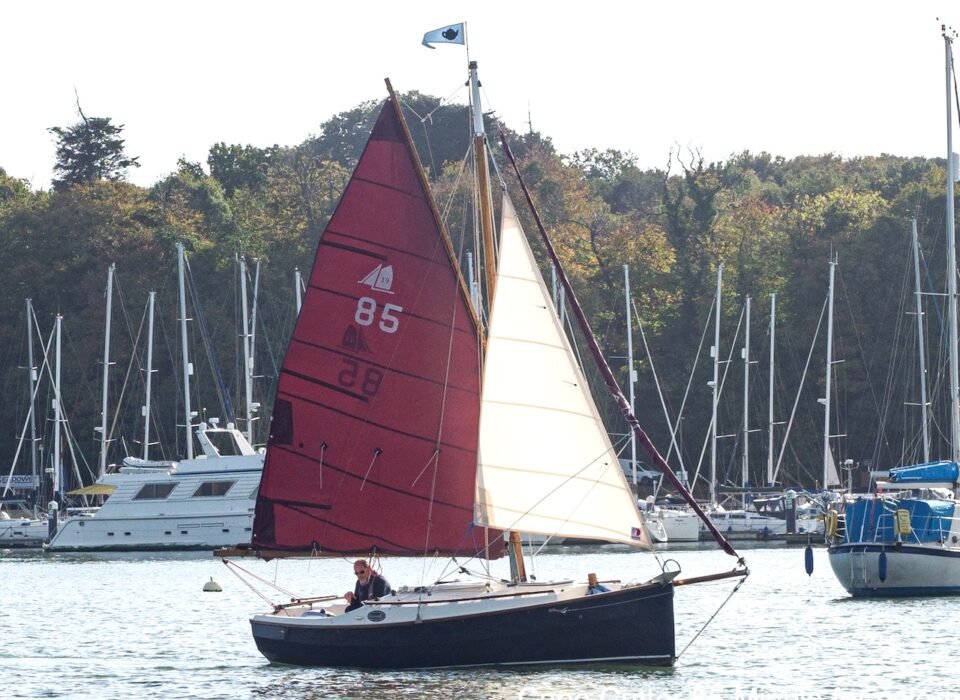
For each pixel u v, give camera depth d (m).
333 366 78.94
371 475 78.25
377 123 78.69
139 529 188.75
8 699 71.50
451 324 78.00
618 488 73.06
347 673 73.81
